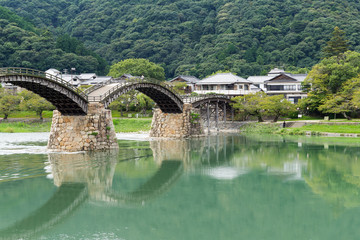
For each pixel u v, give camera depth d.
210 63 166.38
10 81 44.75
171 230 26.95
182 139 76.69
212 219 28.84
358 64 100.88
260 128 92.56
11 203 31.89
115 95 61.28
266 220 28.55
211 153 57.28
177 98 76.94
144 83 66.88
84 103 56.19
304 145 64.75
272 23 194.88
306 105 99.75
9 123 100.12
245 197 33.97
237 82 112.00
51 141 57.38
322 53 163.75
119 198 33.78
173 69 181.75
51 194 34.53
